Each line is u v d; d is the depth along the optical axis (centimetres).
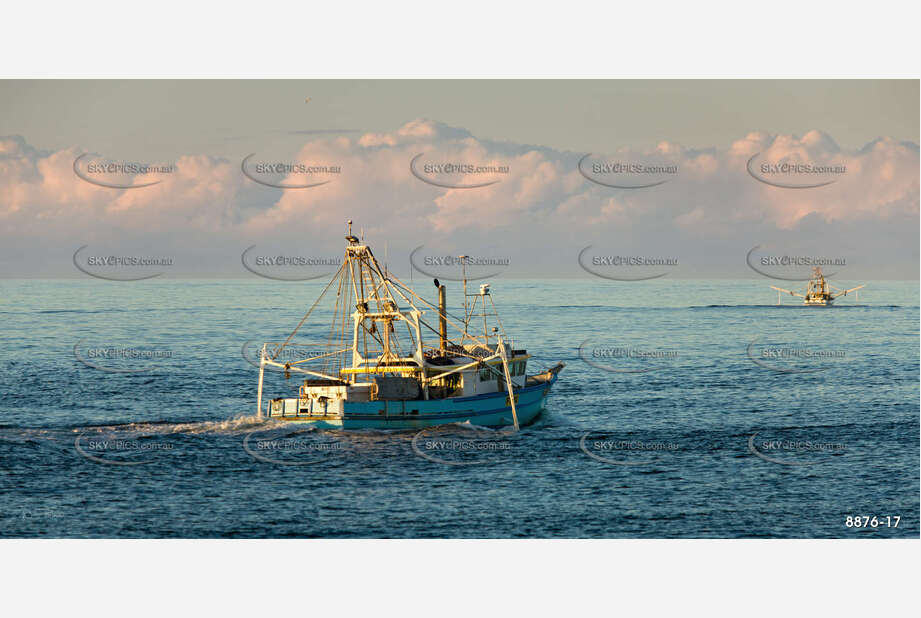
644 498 13262
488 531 11800
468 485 13750
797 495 13475
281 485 13612
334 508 12644
